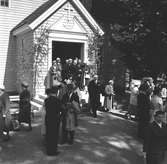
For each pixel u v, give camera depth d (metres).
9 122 10.76
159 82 19.00
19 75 21.62
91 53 20.50
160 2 19.92
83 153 9.80
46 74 19.09
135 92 14.66
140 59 21.39
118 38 22.23
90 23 20.36
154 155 7.00
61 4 19.20
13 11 22.59
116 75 26.00
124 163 9.14
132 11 21.97
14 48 22.62
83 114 15.55
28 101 12.20
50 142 9.44
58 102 9.61
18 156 9.36
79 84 17.98
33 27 18.58
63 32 19.59
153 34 20.66
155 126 7.05
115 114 16.02
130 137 11.80
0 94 10.69
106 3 24.56
